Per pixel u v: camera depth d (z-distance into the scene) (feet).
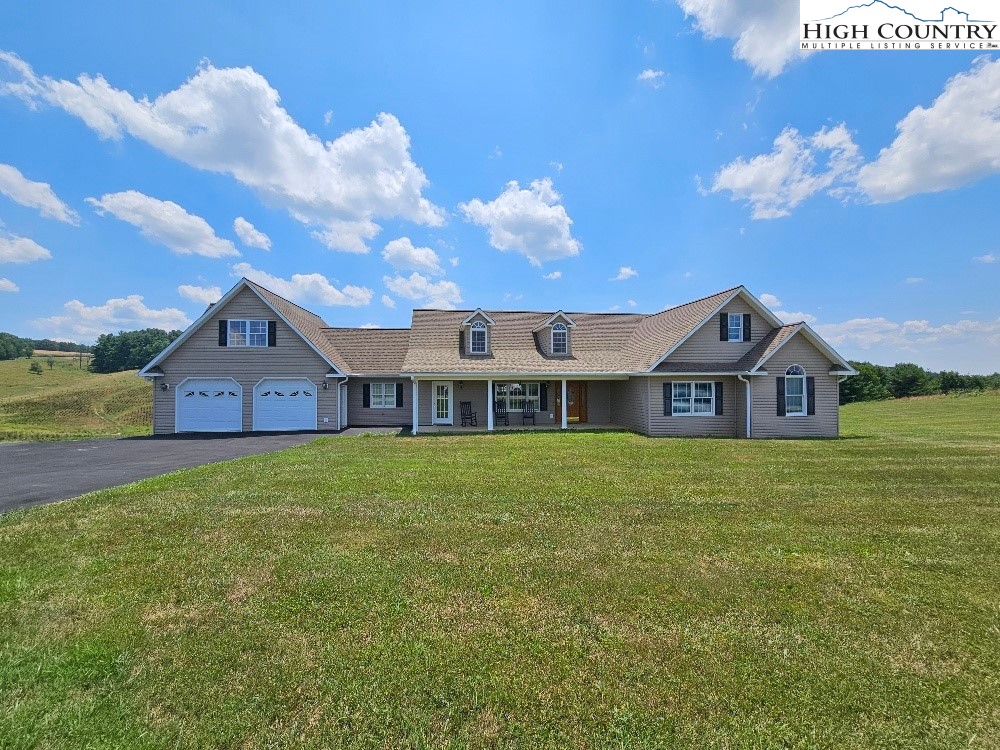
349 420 78.43
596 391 78.07
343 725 9.25
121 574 16.03
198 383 69.67
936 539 19.89
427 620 13.10
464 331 74.33
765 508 24.61
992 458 41.50
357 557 17.58
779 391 63.77
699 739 8.93
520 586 15.24
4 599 14.19
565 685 10.41
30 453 47.52
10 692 10.07
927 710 9.70
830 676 10.77
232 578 15.74
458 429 68.74
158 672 10.78
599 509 24.31
